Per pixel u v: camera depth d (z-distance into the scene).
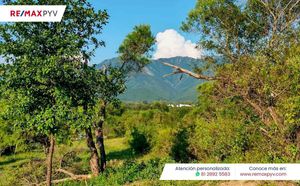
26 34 16.55
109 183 20.69
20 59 16.20
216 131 20.28
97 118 18.61
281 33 22.36
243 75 19.28
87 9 18.25
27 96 16.02
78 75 17.31
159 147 32.03
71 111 16.72
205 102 24.67
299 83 17.30
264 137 18.77
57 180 23.95
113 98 22.56
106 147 47.75
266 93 18.48
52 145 17.06
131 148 40.34
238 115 20.39
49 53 16.77
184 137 27.62
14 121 16.75
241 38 25.45
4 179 23.44
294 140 17.75
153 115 54.97
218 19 25.31
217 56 25.47
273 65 18.98
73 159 26.69
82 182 22.88
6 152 40.22
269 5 24.30
